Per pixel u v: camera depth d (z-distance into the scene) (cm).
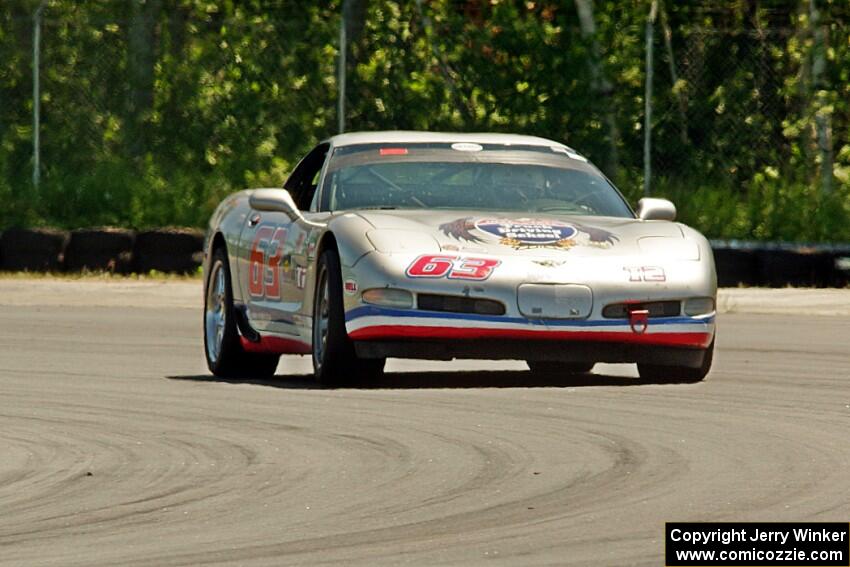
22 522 2061
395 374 3756
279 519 2062
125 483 2328
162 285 6475
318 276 3441
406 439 2689
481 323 3241
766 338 4759
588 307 3272
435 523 2028
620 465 2438
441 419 2916
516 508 2120
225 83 7900
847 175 7800
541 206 3644
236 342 3819
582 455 2528
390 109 7800
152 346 4453
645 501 2159
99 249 6819
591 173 3800
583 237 3406
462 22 7831
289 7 8206
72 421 2947
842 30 7881
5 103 7894
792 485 2272
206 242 4091
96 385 3525
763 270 6531
